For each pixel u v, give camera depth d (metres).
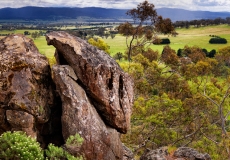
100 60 14.81
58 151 12.16
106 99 14.41
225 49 54.72
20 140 10.98
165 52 59.53
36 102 13.16
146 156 19.56
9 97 12.73
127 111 15.35
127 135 31.03
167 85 48.44
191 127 36.72
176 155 20.88
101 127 13.80
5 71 13.05
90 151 13.19
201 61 48.66
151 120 32.03
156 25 55.06
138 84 40.59
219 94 40.31
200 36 198.25
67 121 13.34
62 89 13.52
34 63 13.97
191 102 35.94
